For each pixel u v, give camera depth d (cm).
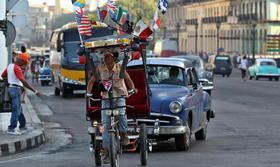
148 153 2164
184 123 2217
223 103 4841
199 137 2612
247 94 5919
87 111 1842
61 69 5581
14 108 2536
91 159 1991
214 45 19312
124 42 1705
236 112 4069
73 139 2678
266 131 2950
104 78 1717
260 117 3722
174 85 2358
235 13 17538
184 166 1797
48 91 6775
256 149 2241
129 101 1872
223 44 18325
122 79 1720
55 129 3053
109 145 1655
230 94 5916
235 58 15050
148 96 1864
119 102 1727
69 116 3734
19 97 2548
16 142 2320
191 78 2445
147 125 2194
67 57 5559
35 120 3145
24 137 2428
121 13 1764
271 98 5403
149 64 2417
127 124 1853
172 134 2170
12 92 2531
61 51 5591
